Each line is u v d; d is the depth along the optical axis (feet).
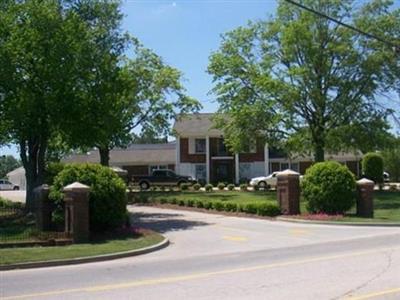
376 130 132.87
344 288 34.04
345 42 133.80
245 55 145.48
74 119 87.56
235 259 50.60
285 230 78.74
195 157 214.48
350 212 101.65
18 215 94.84
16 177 283.79
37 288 37.04
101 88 90.07
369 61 130.62
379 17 133.90
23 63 85.10
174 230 79.15
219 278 39.01
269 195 141.49
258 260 49.11
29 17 86.84
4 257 51.24
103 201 70.08
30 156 98.48
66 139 93.86
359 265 44.04
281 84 132.36
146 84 155.94
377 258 48.19
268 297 31.73
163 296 32.96
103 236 68.90
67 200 65.57
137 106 152.87
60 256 52.16
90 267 47.93
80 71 87.97
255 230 78.84
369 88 132.98
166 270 44.24
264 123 137.28
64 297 33.37
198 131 212.23
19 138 91.86
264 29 144.66
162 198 126.52
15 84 84.17
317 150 138.62
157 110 159.43
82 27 90.43
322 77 136.05
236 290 34.17
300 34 133.90
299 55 138.21
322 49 134.82
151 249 59.36
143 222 89.92
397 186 179.52
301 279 37.65
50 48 85.61
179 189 176.04
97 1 112.16
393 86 134.92
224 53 146.20
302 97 134.62
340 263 45.44
